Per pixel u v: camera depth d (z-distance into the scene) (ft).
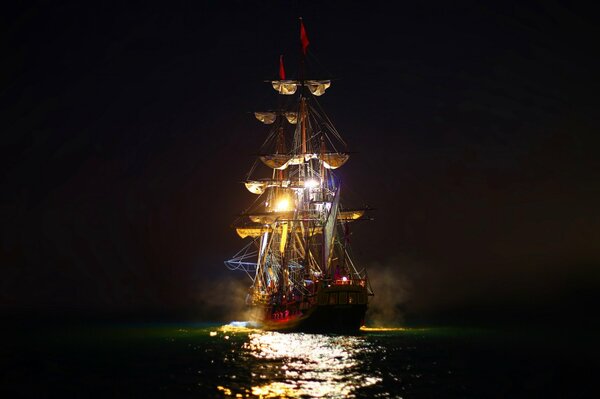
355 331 268.21
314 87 358.02
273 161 360.69
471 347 221.66
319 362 182.39
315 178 350.43
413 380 152.87
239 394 137.69
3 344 255.09
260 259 377.09
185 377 161.27
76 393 146.00
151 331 325.21
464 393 138.62
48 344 254.06
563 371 167.43
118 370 176.45
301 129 358.64
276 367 173.99
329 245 281.54
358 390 140.15
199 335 290.97
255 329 335.47
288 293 319.27
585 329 311.06
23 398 142.10
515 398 135.03
